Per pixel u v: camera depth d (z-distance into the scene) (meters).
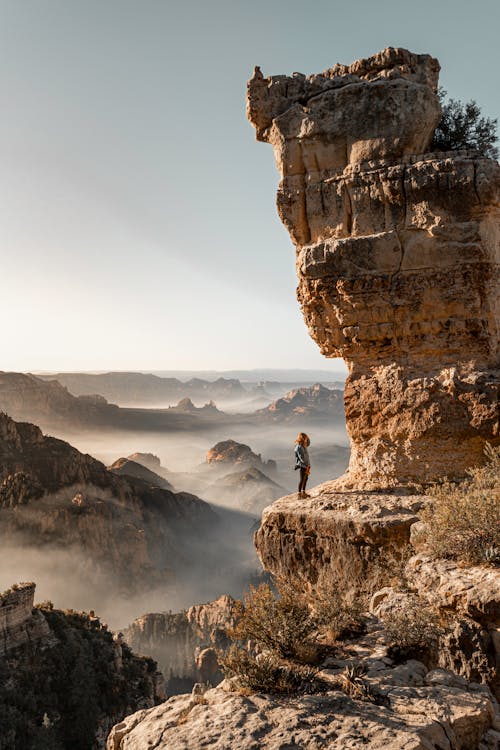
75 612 83.12
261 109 14.19
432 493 11.20
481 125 15.71
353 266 13.22
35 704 62.44
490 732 5.73
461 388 12.57
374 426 13.73
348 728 5.23
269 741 5.08
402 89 12.75
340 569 11.64
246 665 6.29
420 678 6.30
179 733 5.35
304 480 14.02
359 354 13.90
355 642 7.20
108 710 69.00
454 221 12.37
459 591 7.61
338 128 13.31
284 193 13.97
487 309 12.59
